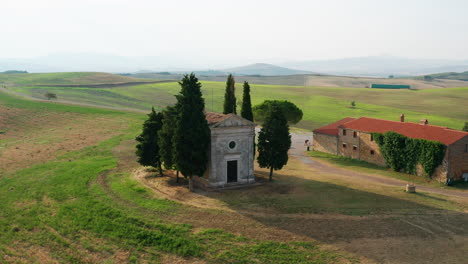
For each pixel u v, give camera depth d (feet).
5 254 99.04
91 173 174.50
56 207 131.34
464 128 301.22
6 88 557.33
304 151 265.95
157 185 158.51
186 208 129.18
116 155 217.56
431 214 125.70
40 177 168.35
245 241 103.60
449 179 170.71
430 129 192.75
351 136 232.32
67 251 100.37
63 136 274.36
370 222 117.19
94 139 264.72
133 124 324.80
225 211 126.52
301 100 598.75
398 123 215.31
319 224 115.34
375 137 210.59
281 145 163.63
